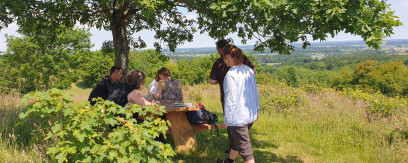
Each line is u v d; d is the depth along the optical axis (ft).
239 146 9.93
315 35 13.57
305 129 20.84
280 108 27.22
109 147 8.21
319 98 31.65
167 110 13.47
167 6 18.17
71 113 8.25
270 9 12.52
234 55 9.98
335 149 16.72
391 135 17.22
